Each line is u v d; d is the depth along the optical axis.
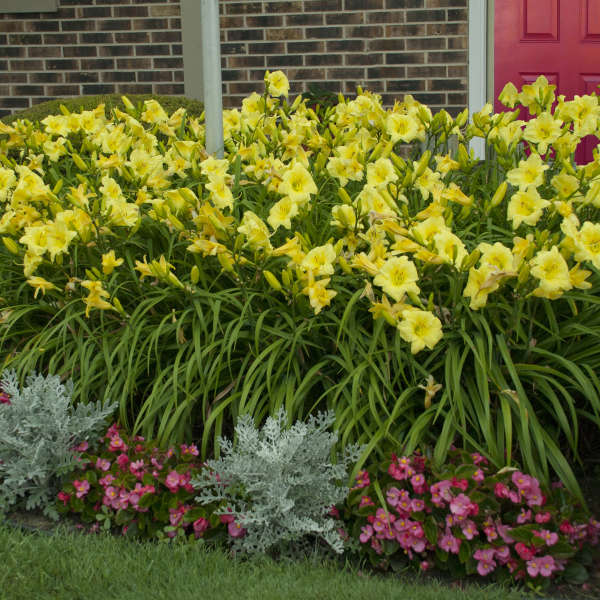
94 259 3.44
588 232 2.71
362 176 3.68
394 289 2.71
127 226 3.41
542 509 2.50
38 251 3.18
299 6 7.01
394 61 6.96
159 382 2.95
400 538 2.52
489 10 6.88
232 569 2.46
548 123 3.59
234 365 3.12
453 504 2.46
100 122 4.27
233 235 3.02
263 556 2.54
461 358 2.77
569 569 2.48
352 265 2.85
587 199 3.04
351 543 2.60
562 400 2.98
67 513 2.94
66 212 3.22
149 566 2.46
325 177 3.85
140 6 7.14
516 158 3.72
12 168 4.06
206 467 2.73
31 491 2.92
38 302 3.60
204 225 3.01
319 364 2.93
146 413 3.12
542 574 2.39
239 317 3.06
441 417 2.88
